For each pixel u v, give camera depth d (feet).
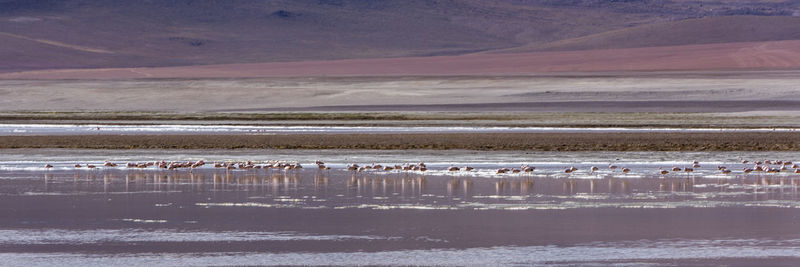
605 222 162.91
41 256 134.51
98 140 399.03
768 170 252.01
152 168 270.26
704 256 133.69
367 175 248.32
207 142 387.34
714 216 169.17
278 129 495.41
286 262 131.23
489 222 163.53
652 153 331.57
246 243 144.36
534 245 142.51
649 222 162.61
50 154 335.67
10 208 181.16
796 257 132.67
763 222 161.79
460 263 130.21
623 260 131.64
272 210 179.01
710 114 645.92
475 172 257.14
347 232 153.89
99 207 182.60
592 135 421.59
